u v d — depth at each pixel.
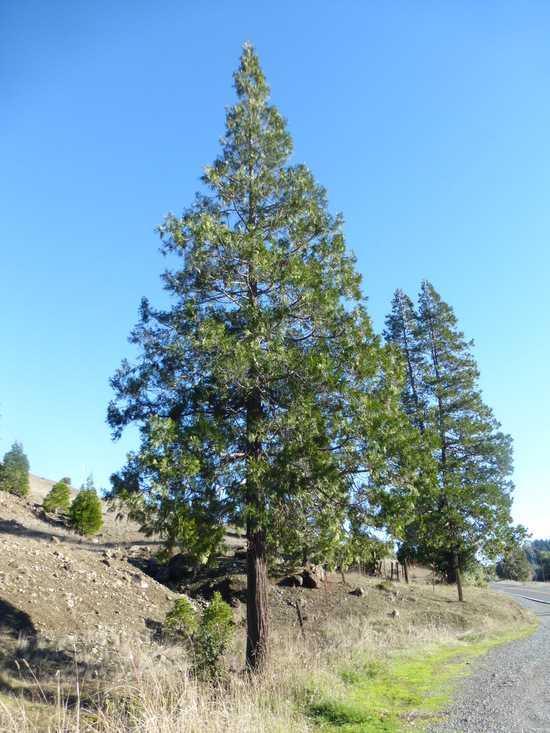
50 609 13.82
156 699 6.72
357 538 10.71
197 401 11.63
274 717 6.79
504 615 22.92
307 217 13.63
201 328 10.97
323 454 10.06
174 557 23.36
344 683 9.01
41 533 23.44
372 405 10.46
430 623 18.98
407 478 10.77
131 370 12.16
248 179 13.72
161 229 12.80
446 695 8.21
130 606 16.38
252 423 11.07
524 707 7.21
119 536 28.84
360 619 18.98
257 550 11.35
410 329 32.81
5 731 5.93
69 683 9.62
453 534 26.41
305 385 11.00
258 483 10.13
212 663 9.87
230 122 14.39
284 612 19.80
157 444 9.82
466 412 30.50
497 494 26.73
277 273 12.12
